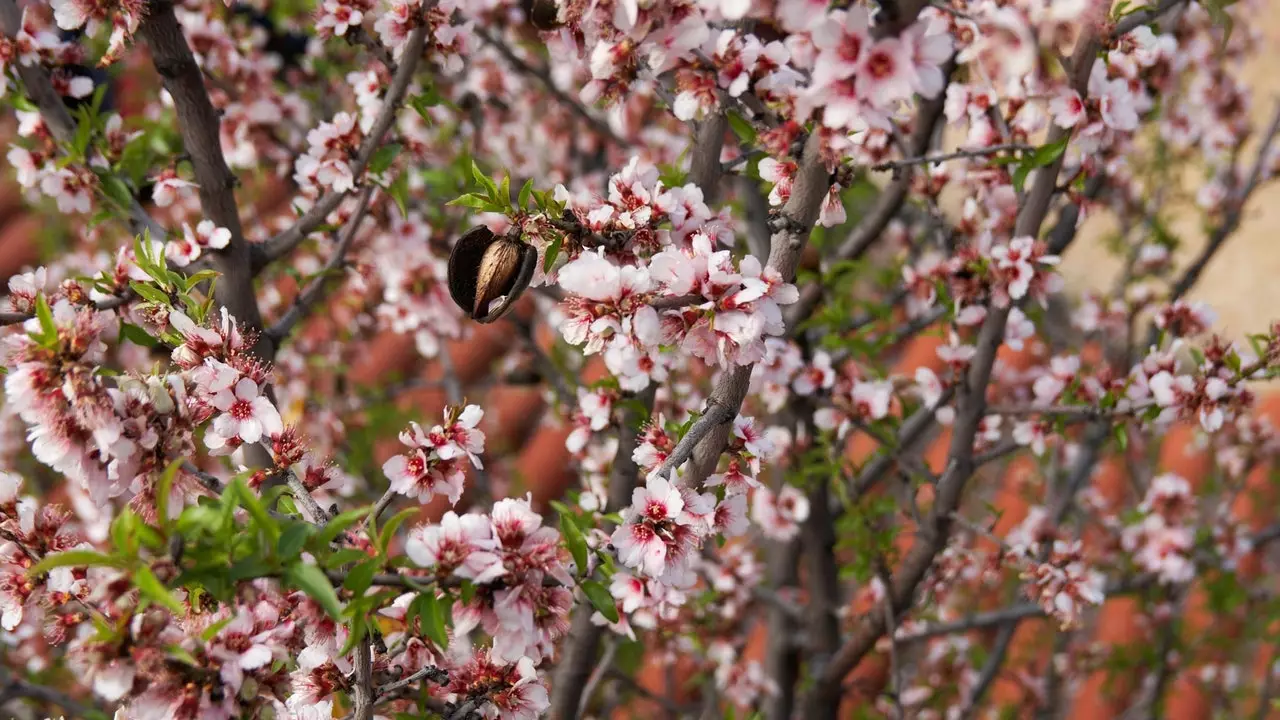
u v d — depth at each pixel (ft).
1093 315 15.25
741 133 7.04
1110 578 17.10
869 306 11.87
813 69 5.44
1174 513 14.78
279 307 16.25
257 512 4.66
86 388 5.24
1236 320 24.25
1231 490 17.52
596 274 5.86
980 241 9.86
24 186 9.34
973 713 16.67
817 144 6.34
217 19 12.00
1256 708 17.10
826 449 11.79
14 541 6.14
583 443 10.37
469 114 17.01
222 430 6.35
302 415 16.31
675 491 6.15
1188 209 20.72
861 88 5.07
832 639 14.14
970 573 13.15
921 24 5.09
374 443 17.17
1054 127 8.67
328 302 16.92
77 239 19.56
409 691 6.41
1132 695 18.37
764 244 12.91
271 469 6.46
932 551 10.94
